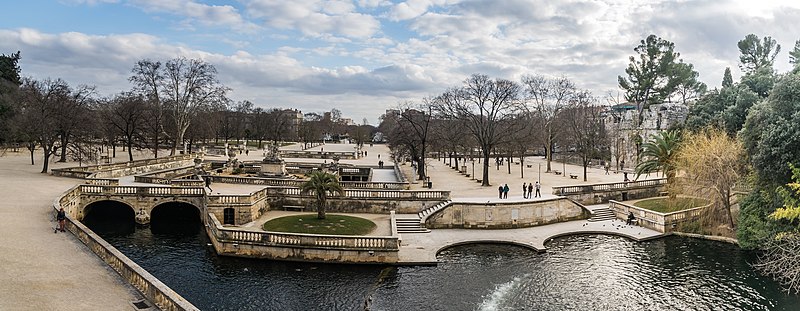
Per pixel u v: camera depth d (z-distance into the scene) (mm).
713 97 74438
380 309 30766
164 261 39688
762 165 42094
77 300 22688
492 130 76000
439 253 43500
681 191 53688
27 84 100250
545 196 59844
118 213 55750
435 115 86500
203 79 95438
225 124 156375
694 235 50312
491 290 34469
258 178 65500
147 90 92062
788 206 34844
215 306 30828
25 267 27219
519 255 43438
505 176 86375
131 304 22453
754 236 43250
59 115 74562
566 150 131875
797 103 41750
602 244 47625
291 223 46812
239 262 39562
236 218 48969
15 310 21078
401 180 74438
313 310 30500
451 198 57656
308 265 39156
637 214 55031
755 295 33781
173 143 96625
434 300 32438
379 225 49094
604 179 81688
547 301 32625
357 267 38969
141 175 68688
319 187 48750
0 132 84250
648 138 99125
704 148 50562
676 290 34781
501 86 76312
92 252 30844
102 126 90000
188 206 55688
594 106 118188
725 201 50125
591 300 32844
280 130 176375
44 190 54125
